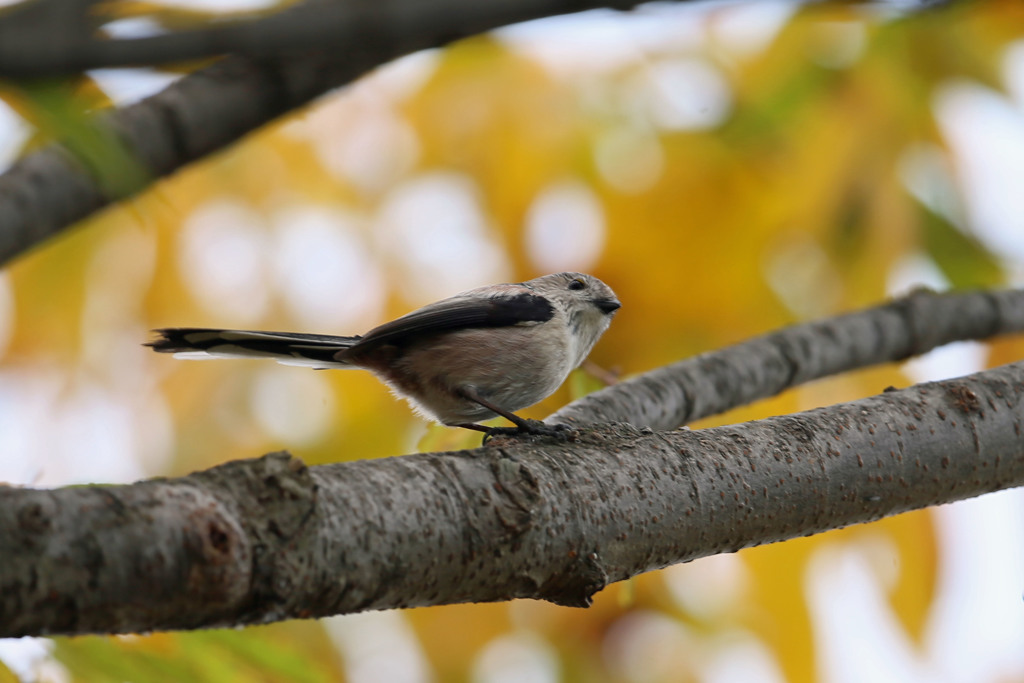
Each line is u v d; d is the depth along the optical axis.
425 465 4.55
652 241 11.59
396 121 12.08
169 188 11.80
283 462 4.00
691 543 5.05
